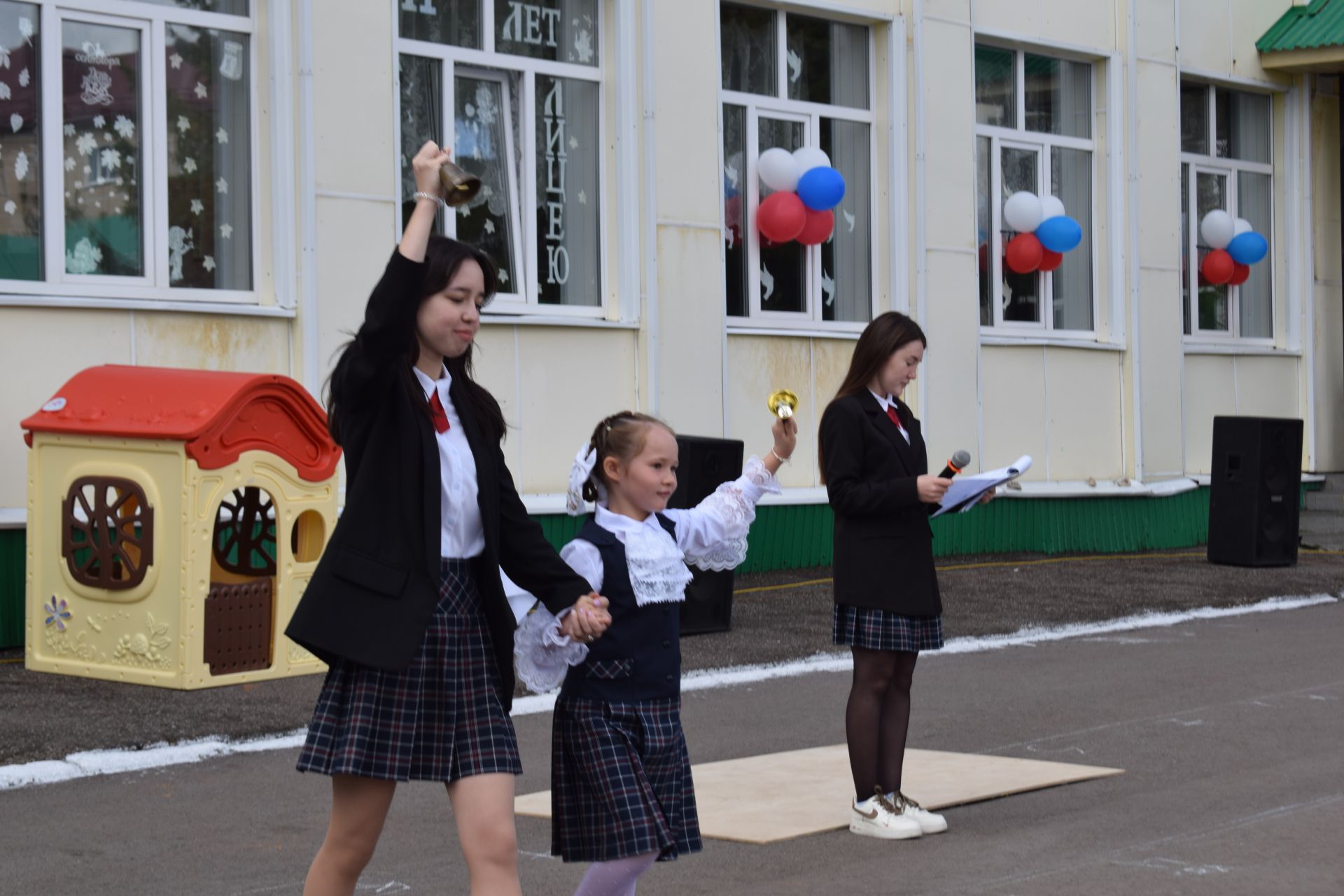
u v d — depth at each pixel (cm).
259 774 705
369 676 393
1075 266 1772
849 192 1537
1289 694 925
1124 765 745
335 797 402
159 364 1050
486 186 1269
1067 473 1720
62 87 1033
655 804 436
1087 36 1741
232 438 862
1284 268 2056
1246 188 2031
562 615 418
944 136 1573
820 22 1512
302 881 551
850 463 620
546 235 1305
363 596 391
